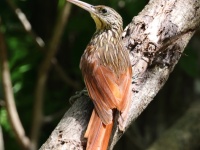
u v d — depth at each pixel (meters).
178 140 12.05
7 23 13.35
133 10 11.93
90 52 8.52
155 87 8.24
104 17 9.70
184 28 8.73
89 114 7.75
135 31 8.67
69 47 13.42
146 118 13.03
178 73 13.09
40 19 13.94
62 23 11.91
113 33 9.48
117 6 12.05
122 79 8.05
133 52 8.53
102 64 8.26
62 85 13.43
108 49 8.52
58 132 7.46
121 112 7.56
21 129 11.92
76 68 12.59
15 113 11.88
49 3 13.84
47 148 7.31
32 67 13.09
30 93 13.18
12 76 13.18
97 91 7.89
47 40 13.91
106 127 7.35
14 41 13.55
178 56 8.61
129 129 13.03
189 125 12.29
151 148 11.98
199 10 9.02
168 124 13.04
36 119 12.05
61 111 12.84
